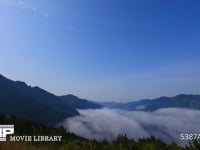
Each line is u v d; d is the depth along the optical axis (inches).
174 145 526.3
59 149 588.4
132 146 611.2
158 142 606.9
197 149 418.6
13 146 452.8
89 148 609.9
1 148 422.9
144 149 583.5
